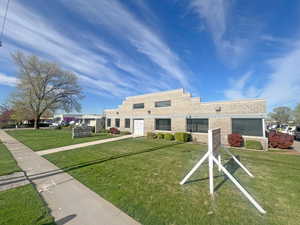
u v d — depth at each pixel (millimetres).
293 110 36781
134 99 21266
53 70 28984
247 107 11789
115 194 3797
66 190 4012
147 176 5094
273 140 11148
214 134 4508
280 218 2910
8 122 35938
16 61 26328
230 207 3270
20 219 2775
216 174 5379
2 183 4414
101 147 10711
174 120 16453
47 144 11727
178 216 2938
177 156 8094
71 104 32781
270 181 4758
